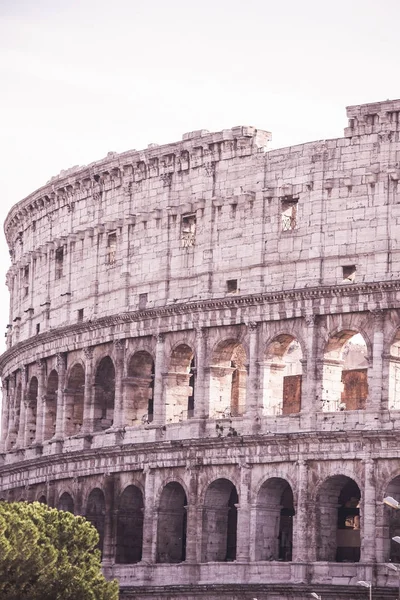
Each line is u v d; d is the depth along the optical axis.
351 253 188.12
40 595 164.50
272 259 194.12
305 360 189.12
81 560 171.50
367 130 188.88
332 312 187.88
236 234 198.25
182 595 192.75
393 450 180.88
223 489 196.12
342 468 184.38
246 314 194.75
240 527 191.25
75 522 173.62
